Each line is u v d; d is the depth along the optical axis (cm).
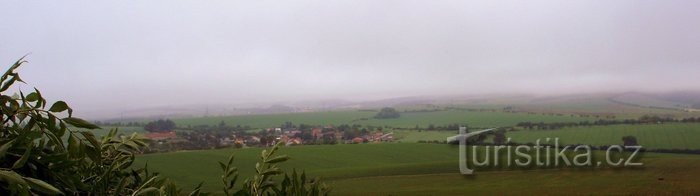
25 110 210
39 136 206
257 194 265
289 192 266
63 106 214
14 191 178
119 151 274
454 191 3253
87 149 223
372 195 3356
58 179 220
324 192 284
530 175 3341
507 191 2994
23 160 193
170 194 252
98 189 246
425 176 3991
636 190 2744
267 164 277
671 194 2603
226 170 277
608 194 2731
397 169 4459
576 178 3169
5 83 211
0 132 209
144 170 279
